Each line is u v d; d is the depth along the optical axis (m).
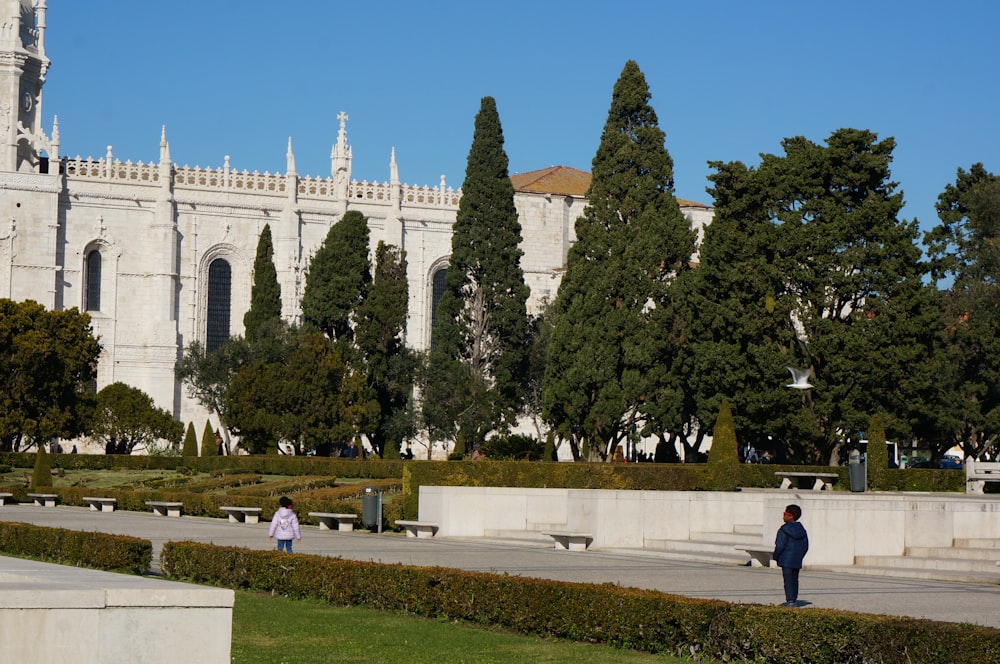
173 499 62.06
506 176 107.75
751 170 74.88
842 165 73.62
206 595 16.61
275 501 56.69
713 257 74.44
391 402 106.38
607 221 86.75
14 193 113.75
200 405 117.88
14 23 115.94
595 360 83.56
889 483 62.97
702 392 75.19
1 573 18.33
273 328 107.25
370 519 50.78
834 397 70.38
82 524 53.75
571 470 55.66
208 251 120.50
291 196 122.94
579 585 25.91
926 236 83.25
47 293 114.38
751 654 23.02
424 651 24.09
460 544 45.28
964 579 35.22
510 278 106.88
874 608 28.95
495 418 104.69
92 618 16.17
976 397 80.50
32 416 99.31
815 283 71.56
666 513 44.69
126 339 117.38
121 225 117.88
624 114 88.06
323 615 28.14
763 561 38.50
